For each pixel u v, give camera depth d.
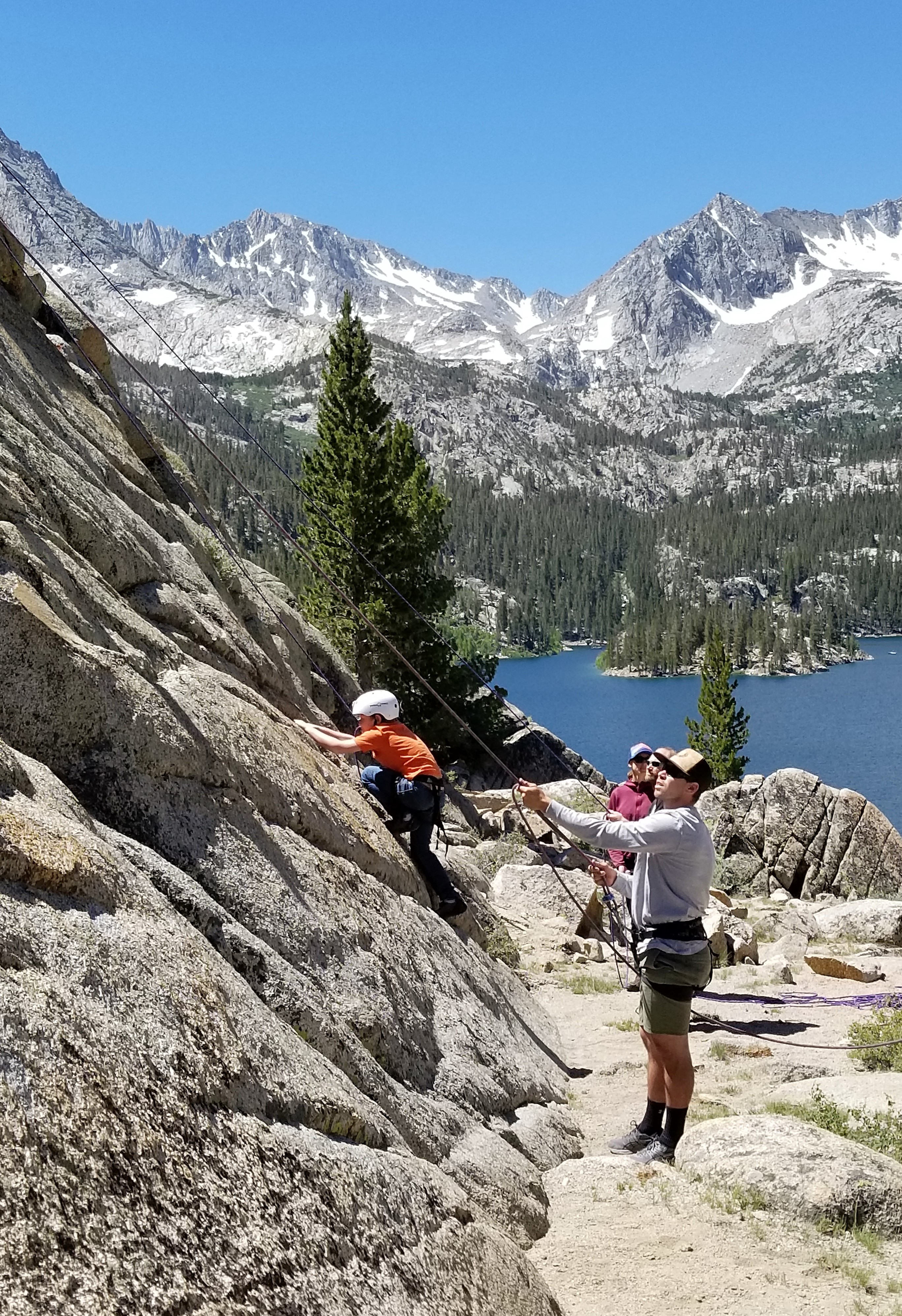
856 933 17.94
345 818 7.27
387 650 38.16
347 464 37.28
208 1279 2.81
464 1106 6.11
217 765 5.75
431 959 7.23
